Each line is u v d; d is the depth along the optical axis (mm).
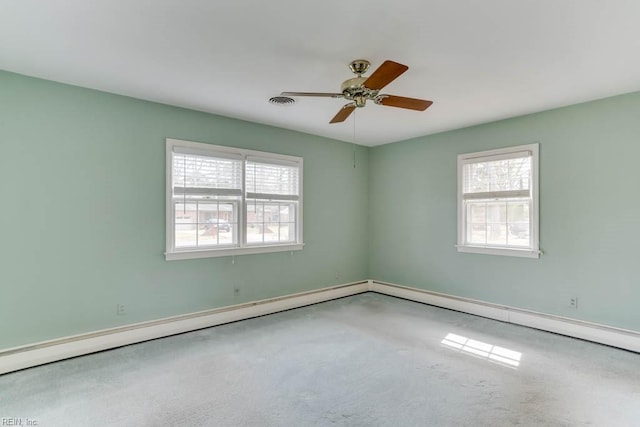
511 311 3875
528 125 3758
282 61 2510
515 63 2535
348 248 5258
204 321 3693
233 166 3957
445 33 2119
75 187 2975
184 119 3574
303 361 2848
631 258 3109
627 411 2119
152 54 2410
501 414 2092
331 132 4641
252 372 2646
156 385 2439
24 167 2752
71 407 2162
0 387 2414
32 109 2779
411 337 3412
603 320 3254
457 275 4430
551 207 3590
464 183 4359
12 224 2703
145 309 3340
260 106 3521
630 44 2244
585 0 1775
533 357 2930
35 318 2795
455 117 3891
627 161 3129
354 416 2076
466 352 3039
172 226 3498
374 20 1979
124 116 3217
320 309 4453
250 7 1854
